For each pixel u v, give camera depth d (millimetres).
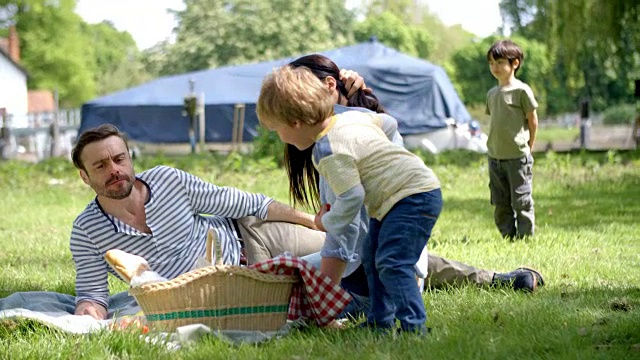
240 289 4098
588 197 11594
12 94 51812
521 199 7562
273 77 3939
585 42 23953
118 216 4777
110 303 5059
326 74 4465
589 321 4156
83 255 4773
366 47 28688
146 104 30344
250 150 26594
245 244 5023
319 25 56594
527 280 5082
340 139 3891
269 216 5051
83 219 4766
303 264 4078
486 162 17359
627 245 7242
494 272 5199
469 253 6879
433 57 91188
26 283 6254
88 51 76750
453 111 28156
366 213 4406
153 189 4809
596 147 33625
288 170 4613
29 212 11742
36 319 4301
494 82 71375
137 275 4148
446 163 19000
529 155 7586
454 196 12383
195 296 4062
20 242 8734
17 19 69875
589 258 6512
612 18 23172
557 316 4262
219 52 55938
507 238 7691
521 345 3721
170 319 4074
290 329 4141
